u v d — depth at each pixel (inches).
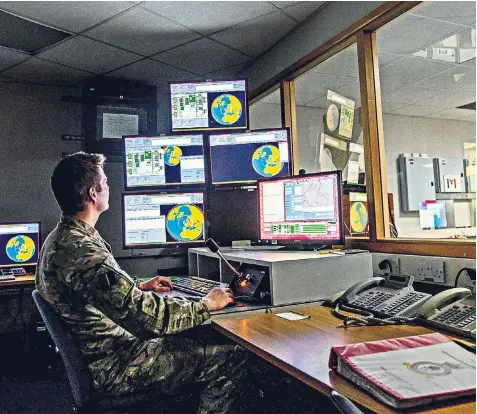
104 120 144.9
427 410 30.8
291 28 117.0
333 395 29.5
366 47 93.9
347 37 98.3
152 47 125.8
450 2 108.0
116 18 107.7
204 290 78.9
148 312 56.7
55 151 150.3
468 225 222.5
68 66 136.6
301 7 105.9
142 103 148.9
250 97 142.5
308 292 70.8
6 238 132.0
